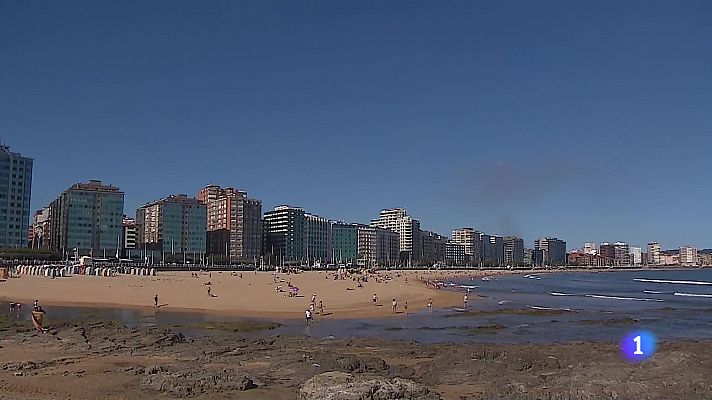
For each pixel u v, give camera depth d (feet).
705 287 516.32
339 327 173.68
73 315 195.31
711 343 124.26
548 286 514.68
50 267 426.51
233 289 306.14
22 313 198.49
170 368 84.69
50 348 109.81
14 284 304.50
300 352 108.88
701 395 67.72
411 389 67.62
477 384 82.58
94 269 453.17
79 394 70.64
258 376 81.20
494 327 175.32
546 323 191.62
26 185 620.90
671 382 72.23
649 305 287.89
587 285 546.67
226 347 114.52
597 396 68.18
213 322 178.50
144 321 180.55
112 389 73.36
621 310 252.83
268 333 156.46
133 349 110.42
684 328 183.62
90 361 95.50
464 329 170.60
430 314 217.36
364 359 97.66
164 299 249.96
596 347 119.14
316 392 64.90
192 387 72.49
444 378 86.74
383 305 246.88
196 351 108.68
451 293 345.31
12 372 84.43
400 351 116.67
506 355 102.47
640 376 75.77
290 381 80.07
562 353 107.24
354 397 62.69
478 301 291.99
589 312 235.61
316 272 605.73
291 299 260.01
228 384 73.61
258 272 574.97
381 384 67.00
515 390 72.95
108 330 135.03
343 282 399.24
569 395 69.26
